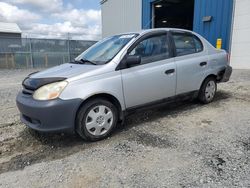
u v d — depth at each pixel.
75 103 3.06
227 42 9.55
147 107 3.86
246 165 2.55
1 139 3.58
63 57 19.69
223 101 5.12
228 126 3.68
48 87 3.05
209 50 4.77
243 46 9.02
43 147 3.27
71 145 3.28
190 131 3.55
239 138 3.23
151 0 13.66
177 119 4.11
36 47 18.70
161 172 2.49
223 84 6.77
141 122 4.04
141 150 3.01
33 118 3.10
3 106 5.55
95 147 3.17
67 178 2.46
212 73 4.79
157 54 3.91
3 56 17.78
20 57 18.30
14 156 3.05
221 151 2.88
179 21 19.36
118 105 3.52
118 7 17.44
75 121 3.19
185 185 2.25
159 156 2.83
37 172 2.62
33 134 3.71
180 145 3.09
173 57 4.10
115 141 3.33
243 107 4.63
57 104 2.96
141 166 2.62
